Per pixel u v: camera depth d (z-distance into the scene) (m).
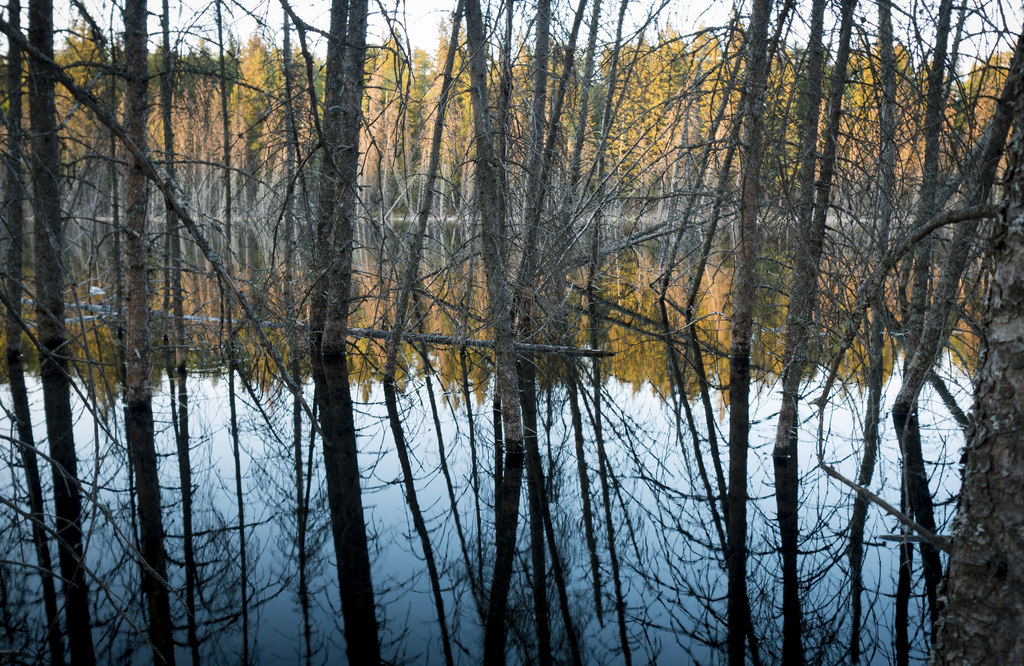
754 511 5.54
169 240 10.11
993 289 2.24
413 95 9.48
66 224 6.48
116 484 5.96
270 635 3.81
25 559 4.57
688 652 3.71
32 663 3.49
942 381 8.58
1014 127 2.22
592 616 4.12
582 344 12.71
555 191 10.53
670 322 14.86
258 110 8.66
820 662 3.62
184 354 9.93
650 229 13.35
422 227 9.16
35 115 6.60
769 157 7.03
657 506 5.68
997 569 2.16
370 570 4.63
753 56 7.46
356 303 14.86
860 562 4.66
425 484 6.16
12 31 2.78
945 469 6.11
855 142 6.04
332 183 9.90
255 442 7.25
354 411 8.55
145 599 4.18
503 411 6.50
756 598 4.29
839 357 3.35
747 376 9.42
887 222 6.12
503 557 4.86
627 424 8.05
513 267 10.09
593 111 11.65
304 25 3.00
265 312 10.36
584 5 10.62
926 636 3.84
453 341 11.95
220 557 4.74
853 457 6.57
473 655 3.68
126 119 6.43
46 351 3.11
